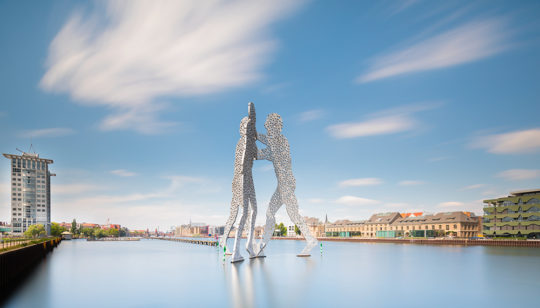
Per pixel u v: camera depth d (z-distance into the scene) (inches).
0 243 3085.6
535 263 2475.4
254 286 1550.2
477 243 5364.2
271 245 5969.5
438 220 7342.5
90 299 1333.7
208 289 1493.6
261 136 2625.5
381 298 1311.5
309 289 1475.1
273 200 2775.6
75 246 6195.9
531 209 5600.4
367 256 3100.4
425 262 2534.5
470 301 1270.9
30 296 1396.4
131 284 1653.5
